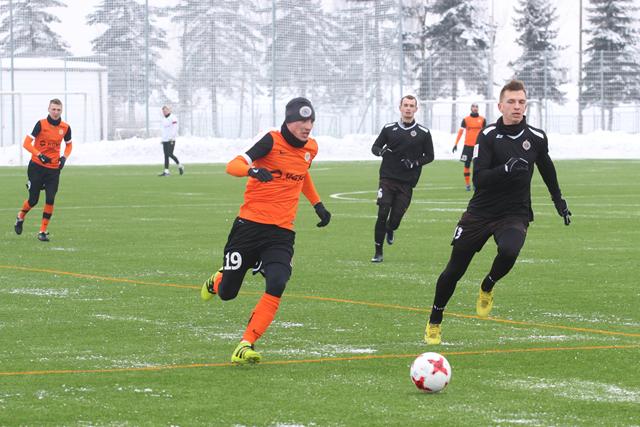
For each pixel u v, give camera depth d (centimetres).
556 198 1265
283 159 1147
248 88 7538
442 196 3672
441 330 1303
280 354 1158
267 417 889
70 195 3741
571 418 884
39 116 7550
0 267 1898
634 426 857
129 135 7588
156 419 884
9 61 7588
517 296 1560
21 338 1250
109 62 7650
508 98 1211
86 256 2056
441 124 11262
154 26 7681
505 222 1220
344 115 7450
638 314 1411
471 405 928
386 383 1016
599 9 12331
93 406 927
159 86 7650
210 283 1251
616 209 3083
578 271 1814
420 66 10619
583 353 1158
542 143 1230
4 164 6347
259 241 1152
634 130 9294
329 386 1003
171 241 2312
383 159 2048
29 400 947
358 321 1369
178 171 5412
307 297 1563
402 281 1723
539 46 13775
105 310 1450
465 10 11938
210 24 7556
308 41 7469
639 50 12144
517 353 1159
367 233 2466
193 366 1095
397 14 7331
